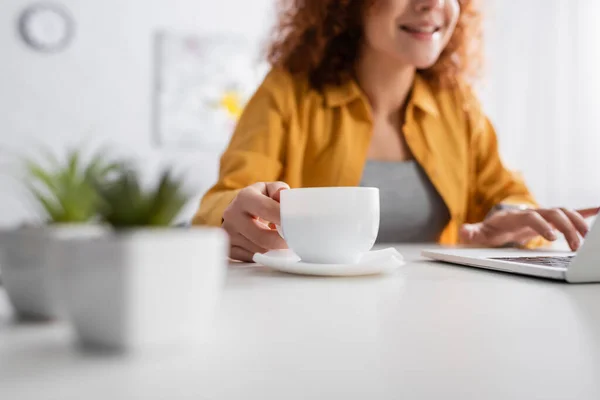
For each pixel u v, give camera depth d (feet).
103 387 0.59
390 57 3.94
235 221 2.12
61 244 0.71
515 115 9.43
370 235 1.72
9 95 8.30
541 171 9.27
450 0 3.76
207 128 9.01
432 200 4.03
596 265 1.48
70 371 0.65
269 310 1.09
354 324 0.96
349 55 4.08
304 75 4.08
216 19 9.07
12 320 0.92
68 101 8.51
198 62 8.96
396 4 3.63
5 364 0.67
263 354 0.75
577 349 0.79
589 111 8.91
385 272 1.68
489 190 4.32
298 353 0.75
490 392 0.60
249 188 2.18
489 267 1.75
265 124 3.79
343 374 0.66
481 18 4.68
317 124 3.94
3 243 0.87
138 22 8.77
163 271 0.70
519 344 0.82
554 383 0.64
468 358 0.74
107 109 8.64
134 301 0.69
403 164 4.07
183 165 8.87
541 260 1.82
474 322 0.98
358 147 3.91
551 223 2.63
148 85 8.80
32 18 8.34
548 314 1.06
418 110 4.16
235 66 9.12
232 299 1.22
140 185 0.76
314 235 1.69
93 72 8.59
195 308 0.75
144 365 0.68
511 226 2.78
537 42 9.27
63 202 0.87
